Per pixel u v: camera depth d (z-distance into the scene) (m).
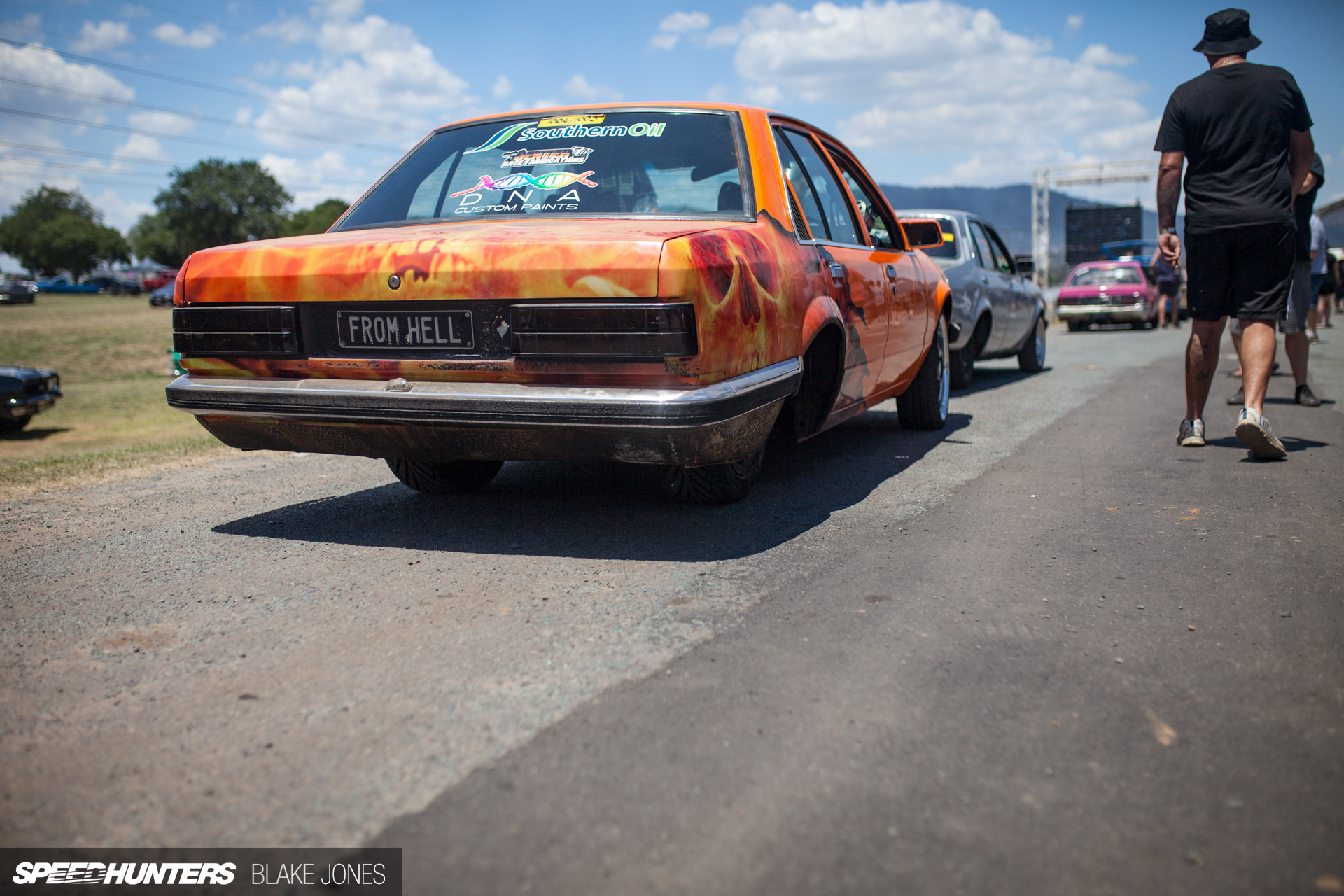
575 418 2.61
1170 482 3.92
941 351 5.32
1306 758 1.65
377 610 2.48
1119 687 1.94
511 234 2.74
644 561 2.87
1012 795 1.54
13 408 9.09
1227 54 4.30
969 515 3.41
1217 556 2.85
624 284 2.54
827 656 2.11
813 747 1.70
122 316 42.41
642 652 2.15
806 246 3.41
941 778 1.60
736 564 2.82
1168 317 20.30
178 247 115.19
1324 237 8.59
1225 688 1.93
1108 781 1.58
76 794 1.59
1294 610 2.37
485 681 2.01
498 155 3.51
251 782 1.62
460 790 1.58
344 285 2.80
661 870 1.36
